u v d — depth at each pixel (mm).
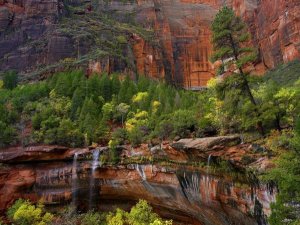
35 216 36125
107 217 37250
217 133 34000
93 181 42219
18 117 51938
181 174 33812
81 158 42594
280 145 22688
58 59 79312
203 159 29953
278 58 83125
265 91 35188
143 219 33688
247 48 28500
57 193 43062
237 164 25500
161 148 36156
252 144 25641
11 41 84625
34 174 43562
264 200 22672
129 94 60469
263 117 26203
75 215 37969
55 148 42938
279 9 84812
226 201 27891
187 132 36531
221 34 28203
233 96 28266
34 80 72500
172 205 37781
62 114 53281
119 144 42406
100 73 73938
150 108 53250
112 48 84750
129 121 49656
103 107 55000
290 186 16375
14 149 44500
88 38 83188
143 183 38719
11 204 41719
